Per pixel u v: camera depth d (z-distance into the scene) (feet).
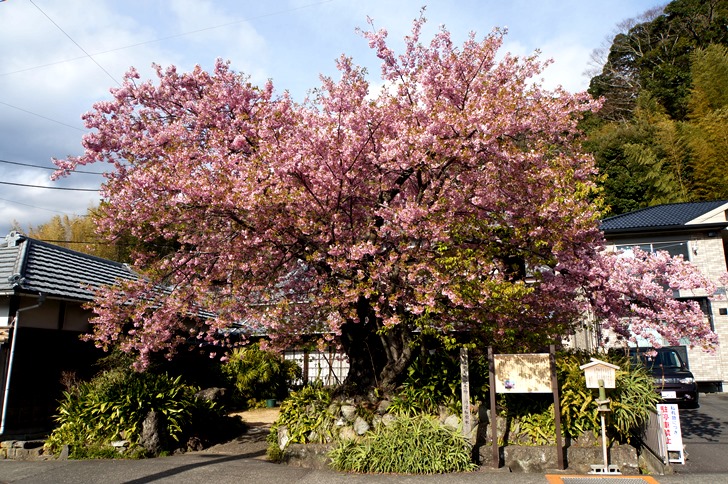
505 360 24.63
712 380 55.36
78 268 40.86
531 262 26.18
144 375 32.63
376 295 25.13
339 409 27.25
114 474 23.52
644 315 29.84
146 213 27.55
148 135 32.99
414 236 24.59
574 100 29.37
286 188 24.54
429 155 24.70
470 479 21.63
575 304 30.27
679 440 25.53
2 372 31.50
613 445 24.20
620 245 60.90
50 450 29.01
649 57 126.31
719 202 63.00
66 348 36.14
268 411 47.57
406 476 22.44
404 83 27.63
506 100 23.85
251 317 26.14
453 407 26.11
